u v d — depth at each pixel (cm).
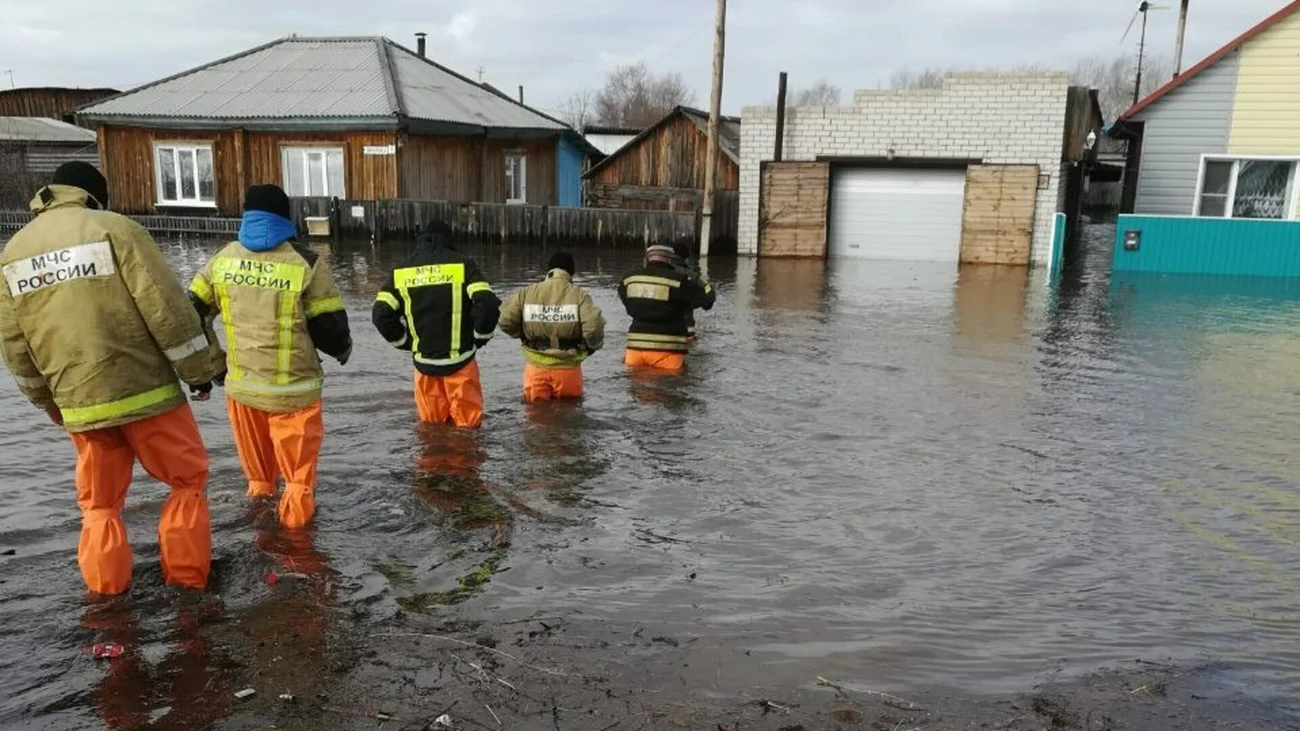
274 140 2589
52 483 543
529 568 445
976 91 2058
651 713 325
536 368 770
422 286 665
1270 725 325
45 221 380
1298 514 546
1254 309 1388
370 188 2530
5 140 3353
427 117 2541
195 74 2858
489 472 586
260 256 481
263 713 321
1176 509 551
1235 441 698
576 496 549
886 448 666
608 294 1523
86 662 353
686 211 2417
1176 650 380
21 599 401
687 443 664
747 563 459
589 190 2762
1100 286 1669
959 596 428
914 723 322
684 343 909
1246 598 432
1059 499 565
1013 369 952
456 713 323
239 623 385
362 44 2953
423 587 423
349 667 352
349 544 469
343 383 812
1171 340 1127
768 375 900
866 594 428
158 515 494
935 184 2161
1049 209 2052
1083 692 345
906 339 1120
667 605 410
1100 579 451
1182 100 1872
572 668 354
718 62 2189
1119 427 733
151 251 390
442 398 689
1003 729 319
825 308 1380
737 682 346
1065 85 1998
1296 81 1795
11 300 377
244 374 489
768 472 605
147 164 2688
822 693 340
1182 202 1912
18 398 743
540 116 3109
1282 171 1852
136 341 390
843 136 2164
